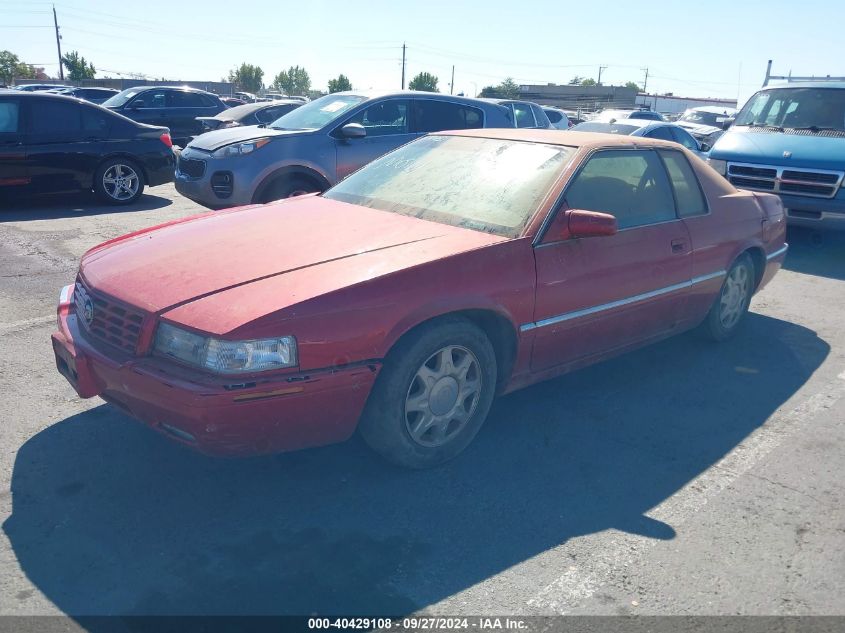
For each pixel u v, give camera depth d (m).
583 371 4.86
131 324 3.05
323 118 8.57
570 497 3.33
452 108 9.23
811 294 6.99
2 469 3.38
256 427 2.89
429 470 3.51
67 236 8.25
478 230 3.73
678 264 4.51
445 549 2.91
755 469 3.65
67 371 3.42
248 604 2.56
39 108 9.68
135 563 2.76
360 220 3.87
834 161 8.02
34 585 2.63
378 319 3.08
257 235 3.66
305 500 3.22
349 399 3.07
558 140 4.29
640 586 2.74
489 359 3.55
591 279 3.92
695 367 4.98
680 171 4.77
